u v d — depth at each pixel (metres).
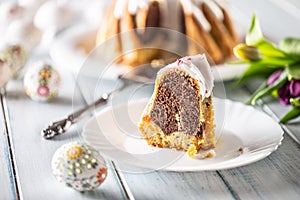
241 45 0.82
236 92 0.85
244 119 0.75
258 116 0.75
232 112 0.76
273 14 1.09
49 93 0.82
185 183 0.65
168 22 0.90
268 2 1.15
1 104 0.83
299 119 0.78
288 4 1.14
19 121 0.79
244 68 0.86
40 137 0.75
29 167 0.68
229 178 0.66
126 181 0.66
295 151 0.71
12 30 0.96
